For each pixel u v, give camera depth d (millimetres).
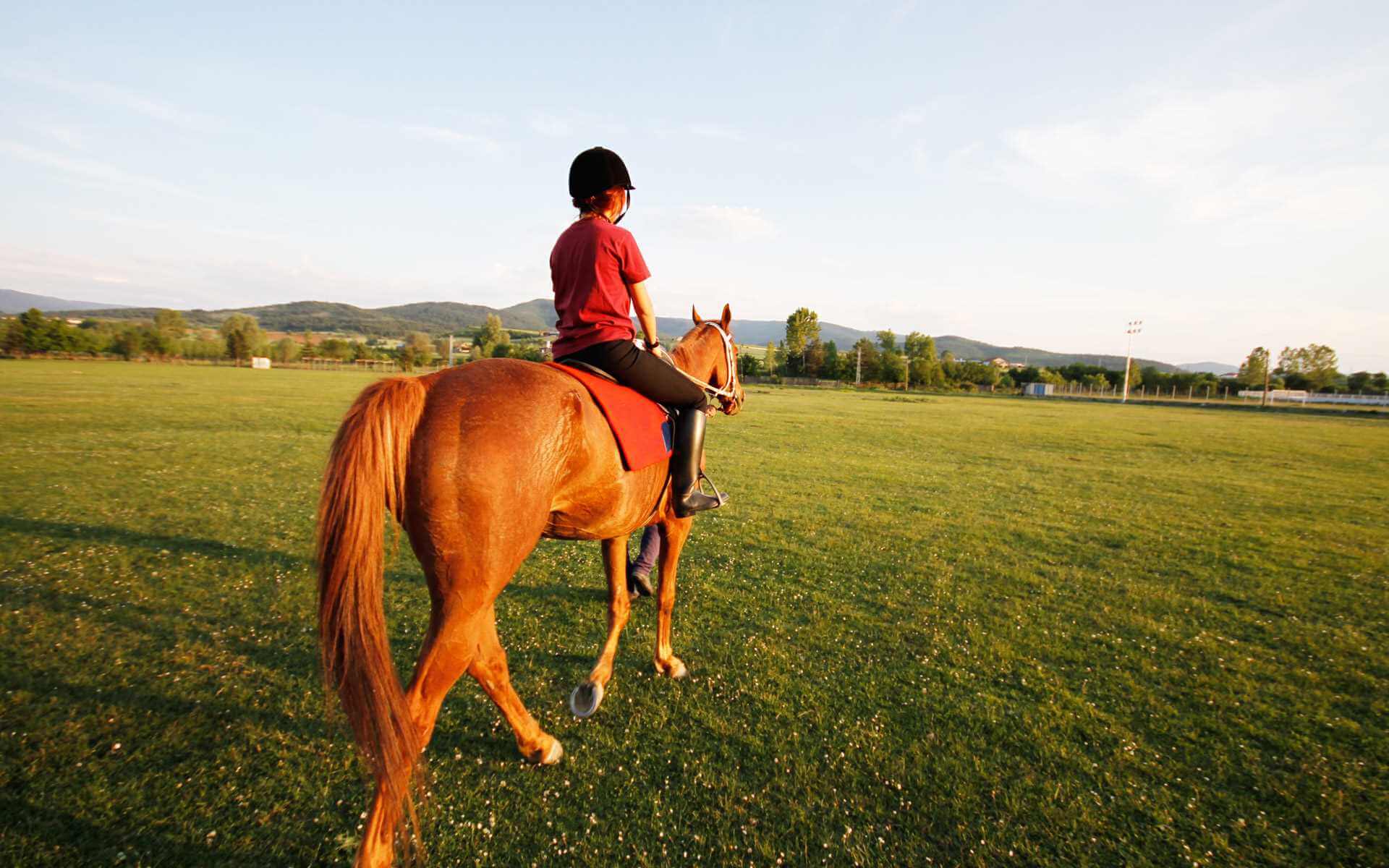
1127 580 7582
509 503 2814
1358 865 3135
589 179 3674
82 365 54188
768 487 12695
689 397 3975
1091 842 3223
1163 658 5453
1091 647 5605
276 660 4750
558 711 4246
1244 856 3178
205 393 29672
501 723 4090
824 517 10273
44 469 11086
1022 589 7121
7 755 3506
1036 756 3939
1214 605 6816
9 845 2896
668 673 4781
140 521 8172
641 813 3307
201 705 4102
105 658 4609
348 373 66438
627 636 5488
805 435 22938
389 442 2670
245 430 17562
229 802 3262
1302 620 6453
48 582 5930
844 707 4414
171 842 2977
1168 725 4352
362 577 2494
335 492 2537
